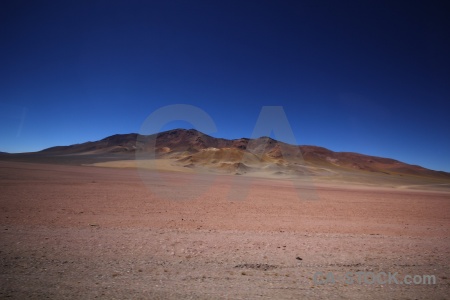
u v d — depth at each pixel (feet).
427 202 65.36
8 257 15.28
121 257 16.01
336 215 37.37
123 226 24.43
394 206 52.49
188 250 17.89
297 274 14.61
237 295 11.85
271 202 51.52
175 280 13.17
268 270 15.03
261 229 25.81
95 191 55.01
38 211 30.17
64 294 11.31
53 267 14.15
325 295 12.23
